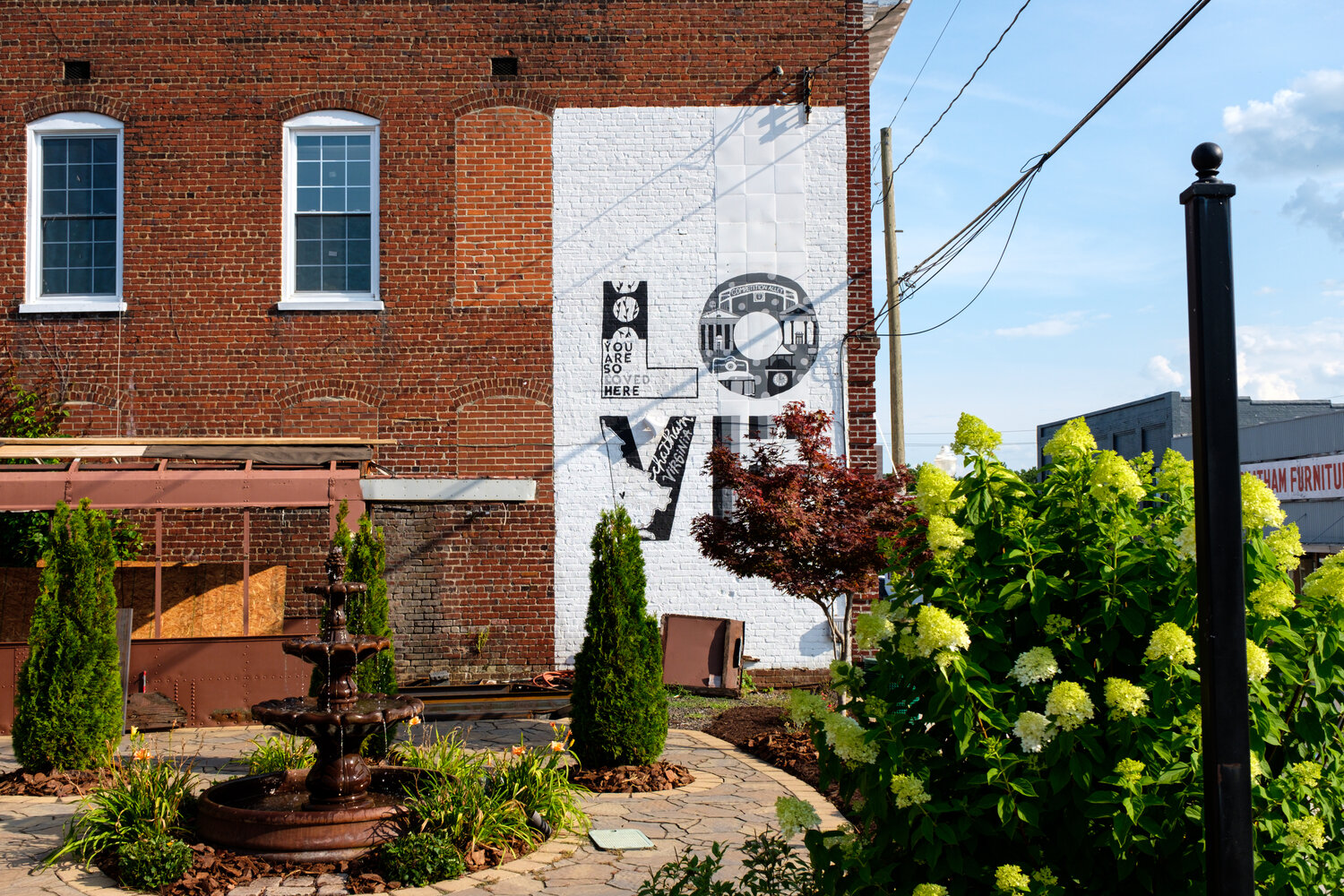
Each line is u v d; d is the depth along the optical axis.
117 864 6.63
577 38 15.22
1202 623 3.21
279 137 15.07
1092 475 3.87
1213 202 3.30
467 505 14.70
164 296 14.89
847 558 10.59
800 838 7.48
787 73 15.26
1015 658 3.83
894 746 3.66
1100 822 3.62
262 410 14.80
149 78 15.07
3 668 11.30
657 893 4.90
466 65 15.16
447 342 14.93
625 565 9.67
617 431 14.86
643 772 9.25
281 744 9.11
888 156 19.31
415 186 15.07
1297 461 34.56
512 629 14.59
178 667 11.57
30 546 13.10
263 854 6.72
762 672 14.57
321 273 15.16
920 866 3.75
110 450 12.67
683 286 15.05
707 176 15.15
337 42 15.14
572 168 15.13
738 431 14.91
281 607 13.65
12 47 15.09
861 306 15.03
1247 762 3.14
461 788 7.37
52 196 15.16
